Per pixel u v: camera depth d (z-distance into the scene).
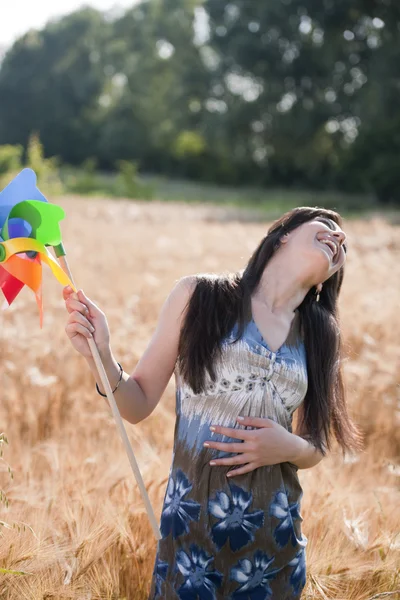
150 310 6.78
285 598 2.09
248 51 43.09
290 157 51.50
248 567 2.04
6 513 2.52
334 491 2.92
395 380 4.50
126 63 62.44
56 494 2.68
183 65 51.38
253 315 2.12
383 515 2.85
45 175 31.17
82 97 65.06
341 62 43.50
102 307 6.58
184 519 2.04
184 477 2.08
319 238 2.17
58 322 5.72
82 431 3.67
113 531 2.46
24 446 3.52
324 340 2.26
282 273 2.17
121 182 36.16
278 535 2.07
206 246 12.66
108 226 16.72
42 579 2.22
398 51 38.38
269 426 2.04
